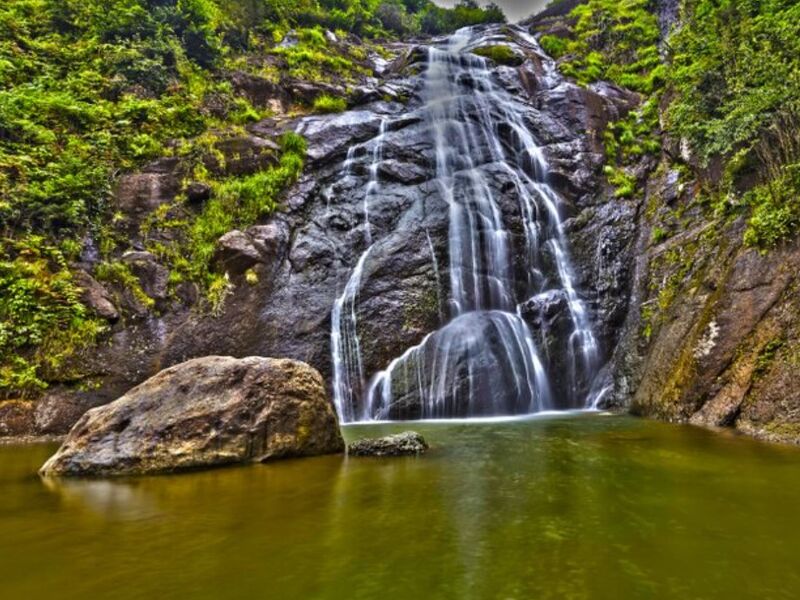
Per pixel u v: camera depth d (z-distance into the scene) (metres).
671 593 2.77
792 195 8.85
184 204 13.39
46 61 14.95
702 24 14.54
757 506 4.29
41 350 10.02
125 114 14.47
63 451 6.11
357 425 10.20
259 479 5.49
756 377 8.06
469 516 4.12
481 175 15.95
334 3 27.33
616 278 13.97
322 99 18.53
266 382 6.79
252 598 2.75
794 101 9.18
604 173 16.45
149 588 2.88
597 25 23.67
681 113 12.69
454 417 11.35
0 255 10.53
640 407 10.61
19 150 12.21
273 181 14.45
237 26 20.94
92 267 11.51
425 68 21.48
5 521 4.12
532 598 2.72
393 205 14.80
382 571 3.09
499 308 13.68
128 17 16.34
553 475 5.49
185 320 11.58
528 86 20.19
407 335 12.32
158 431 6.21
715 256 10.69
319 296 12.57
